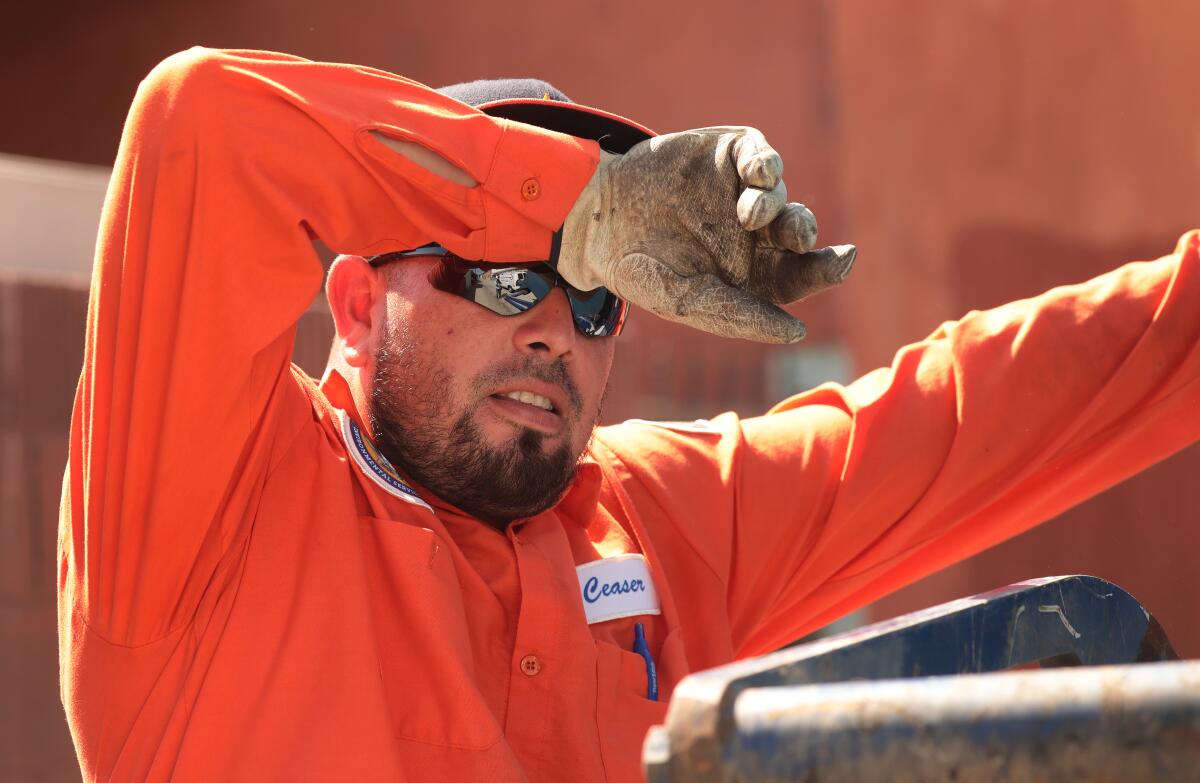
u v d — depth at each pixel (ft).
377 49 84.07
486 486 15.93
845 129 83.97
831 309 83.66
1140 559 67.72
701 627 17.61
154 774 13.62
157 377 13.48
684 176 13.35
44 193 32.04
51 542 30.91
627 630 16.96
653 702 16.05
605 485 18.40
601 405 16.92
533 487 16.08
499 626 15.58
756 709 5.71
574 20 88.17
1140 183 72.54
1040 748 5.18
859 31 83.92
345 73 14.02
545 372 15.85
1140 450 19.44
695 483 18.65
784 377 78.33
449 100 14.05
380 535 15.15
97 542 13.85
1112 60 73.82
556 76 87.56
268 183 13.41
